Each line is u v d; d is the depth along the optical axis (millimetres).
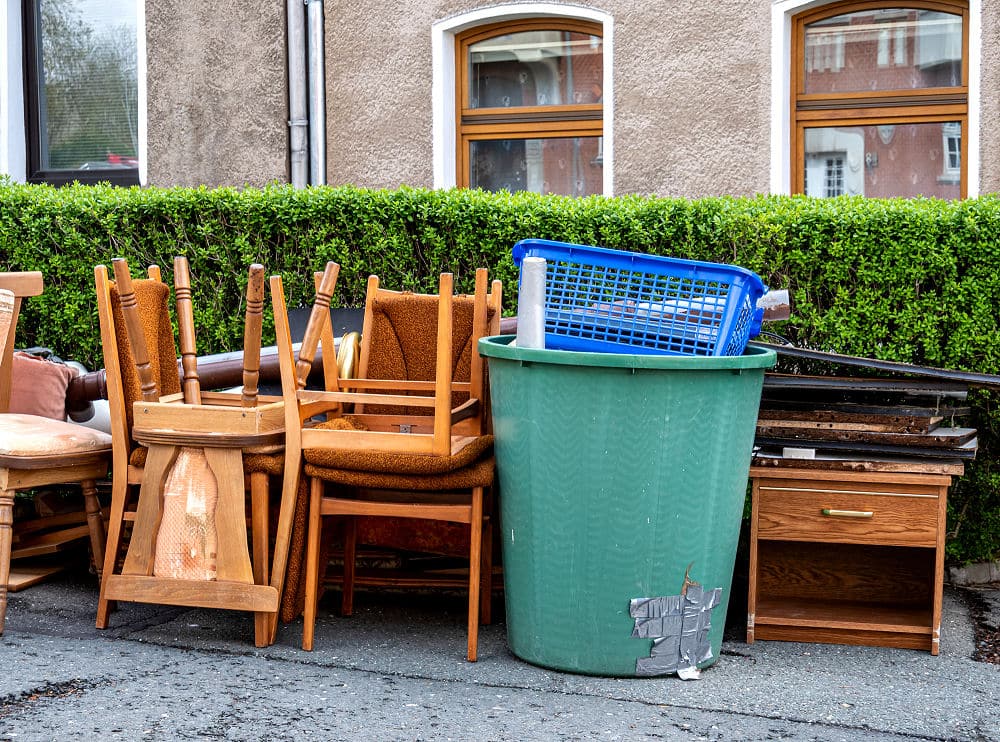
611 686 3369
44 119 8211
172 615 4031
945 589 4484
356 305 5039
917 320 4402
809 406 3982
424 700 3225
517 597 3539
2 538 3781
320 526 3695
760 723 3102
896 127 6434
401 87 7152
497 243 4820
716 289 3436
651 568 3375
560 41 7055
